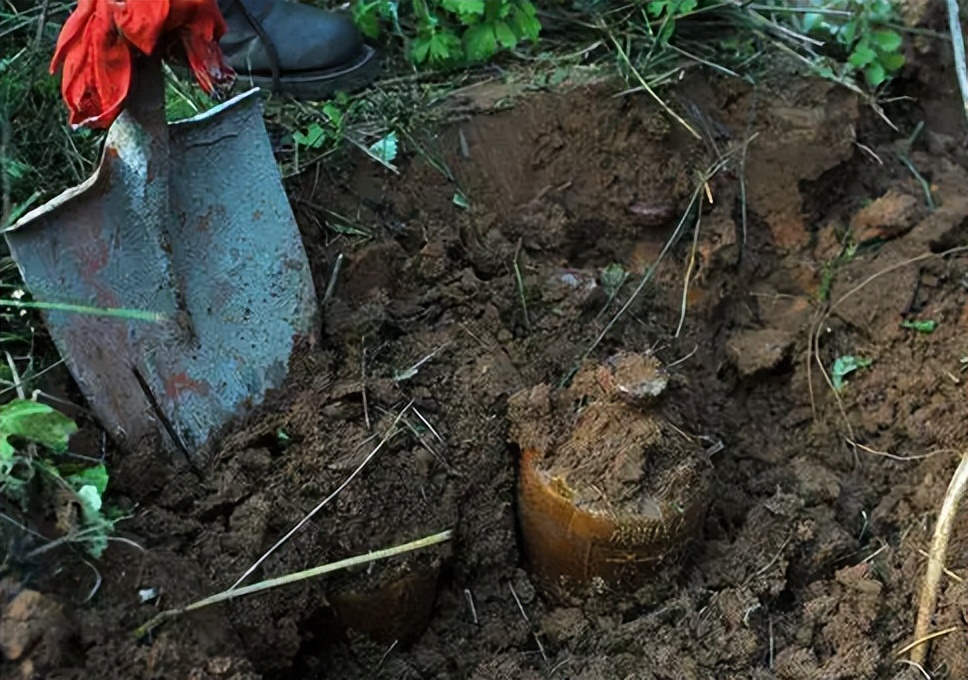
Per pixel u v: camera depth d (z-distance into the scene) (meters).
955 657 1.14
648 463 1.15
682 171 1.41
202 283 1.16
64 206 1.07
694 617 1.17
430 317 1.28
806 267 1.45
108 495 1.10
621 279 1.38
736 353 1.39
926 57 1.61
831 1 1.57
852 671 1.14
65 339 1.10
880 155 1.52
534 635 1.20
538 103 1.40
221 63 1.05
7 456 1.00
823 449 1.36
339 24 1.39
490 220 1.37
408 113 1.38
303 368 1.19
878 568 1.22
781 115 1.44
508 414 1.20
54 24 1.37
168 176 1.10
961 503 1.24
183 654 1.02
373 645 1.16
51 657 0.96
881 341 1.38
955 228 1.42
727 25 1.51
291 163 1.31
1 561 0.98
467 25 1.45
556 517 1.15
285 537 1.11
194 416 1.15
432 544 1.15
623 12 1.50
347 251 1.29
